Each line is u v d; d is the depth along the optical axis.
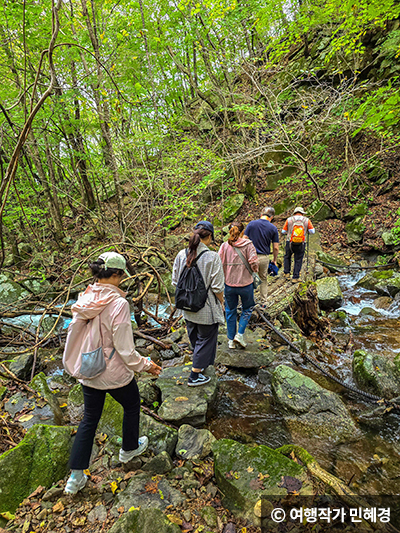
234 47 8.99
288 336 4.23
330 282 5.65
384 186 8.61
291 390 2.98
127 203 11.55
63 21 7.68
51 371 4.04
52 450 2.26
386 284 5.73
